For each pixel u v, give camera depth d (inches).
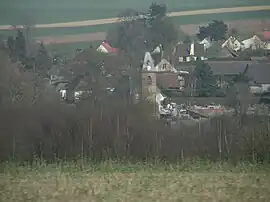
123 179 973.8
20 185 911.0
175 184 917.2
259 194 831.1
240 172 1054.4
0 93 1129.4
